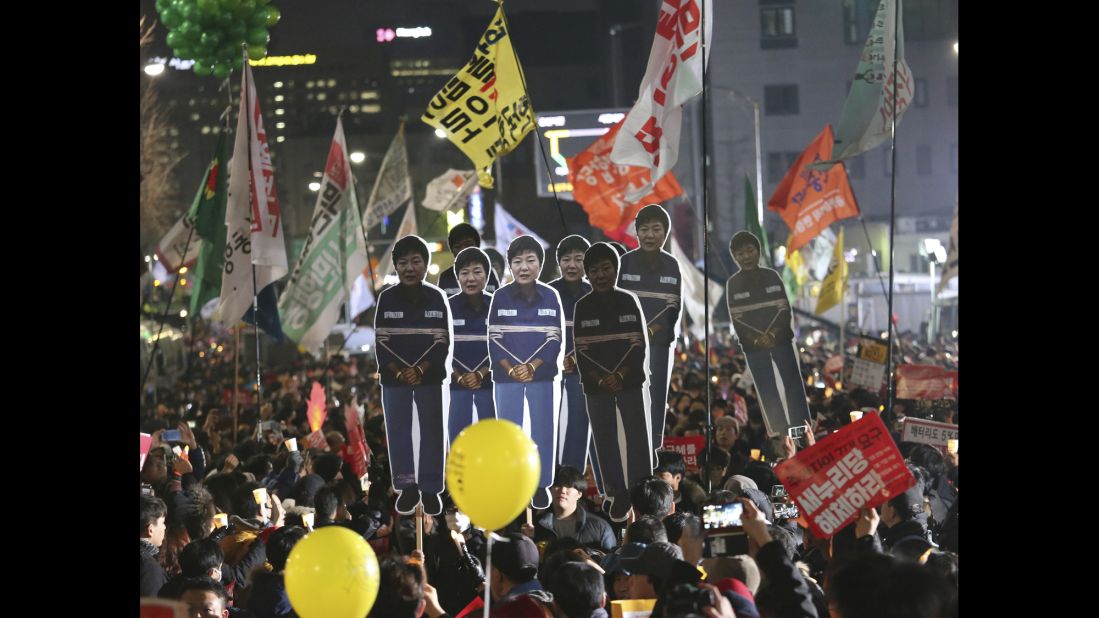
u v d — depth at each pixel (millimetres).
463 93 21688
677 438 20906
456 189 41688
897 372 25266
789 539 11656
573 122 88625
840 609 7902
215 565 11703
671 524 12531
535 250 16797
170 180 91062
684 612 8188
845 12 128000
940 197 124562
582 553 11297
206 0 28000
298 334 33594
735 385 38938
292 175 198500
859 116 23250
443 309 16422
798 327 83375
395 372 16406
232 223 25312
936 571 7957
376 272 58281
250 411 39469
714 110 127812
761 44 127812
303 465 21359
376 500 17203
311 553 8953
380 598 10539
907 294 86500
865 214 124688
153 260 72625
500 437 8938
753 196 40531
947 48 124562
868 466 11523
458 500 9055
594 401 16578
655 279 17203
